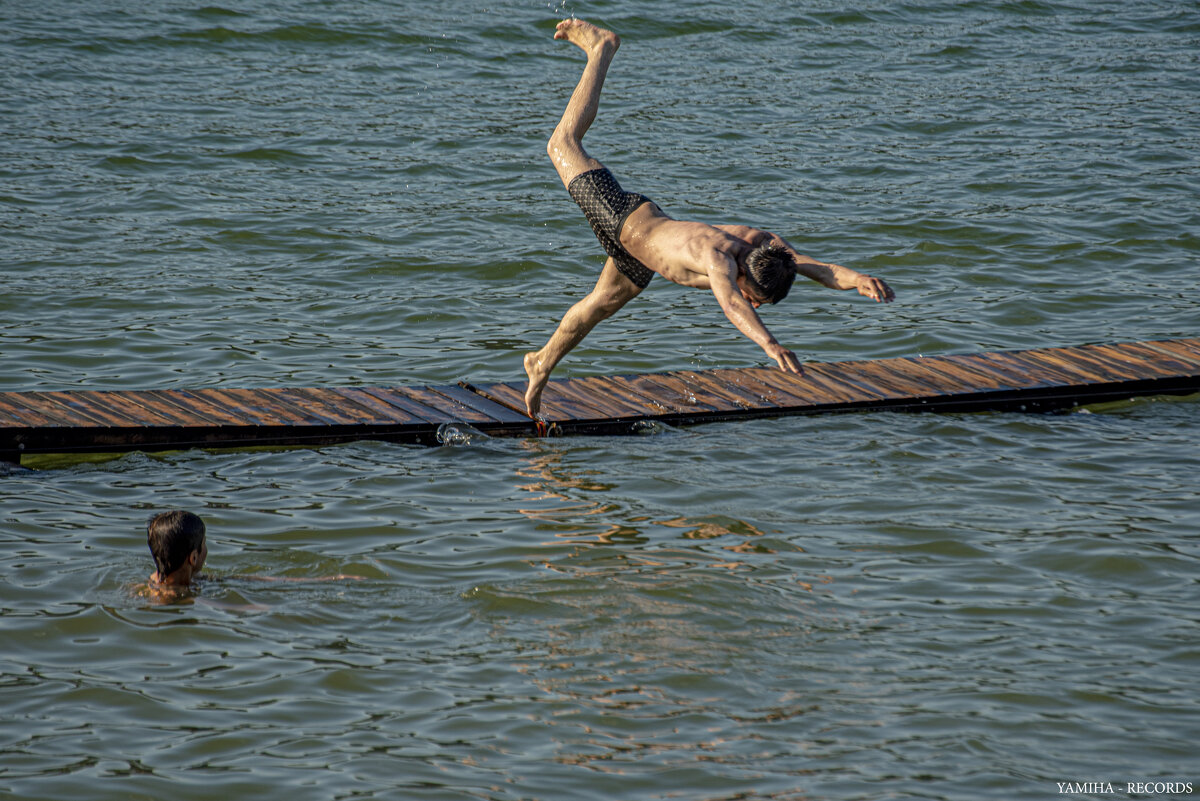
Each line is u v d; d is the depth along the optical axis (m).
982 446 36.94
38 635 24.03
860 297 53.91
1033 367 43.47
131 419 36.25
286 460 35.34
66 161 68.75
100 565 27.34
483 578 27.00
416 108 84.19
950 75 96.62
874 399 40.44
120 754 20.19
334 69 92.88
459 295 52.62
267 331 47.62
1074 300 53.12
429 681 22.72
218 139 74.75
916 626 25.03
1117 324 50.31
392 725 21.25
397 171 70.81
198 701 21.91
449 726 21.23
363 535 29.50
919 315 51.38
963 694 22.42
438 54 97.94
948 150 77.38
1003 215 64.44
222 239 58.56
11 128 74.06
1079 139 79.44
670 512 31.20
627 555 28.33
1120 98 89.94
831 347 48.06
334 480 33.56
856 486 33.25
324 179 68.88
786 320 51.12
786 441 37.28
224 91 85.50
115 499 31.73
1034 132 81.31
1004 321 50.72
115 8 103.56
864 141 79.12
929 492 32.78
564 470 34.50
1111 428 39.06
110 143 72.38
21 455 34.81
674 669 23.17
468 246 59.03
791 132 80.88
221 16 103.44
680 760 20.27
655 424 38.66
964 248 59.81
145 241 57.53
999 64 100.06
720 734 21.05
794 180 70.75
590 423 38.31
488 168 72.06
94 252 55.59
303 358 45.06
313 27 101.56
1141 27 113.06
